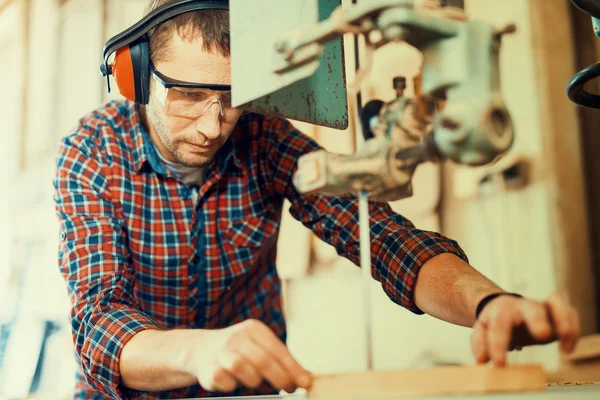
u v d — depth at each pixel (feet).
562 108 8.82
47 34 11.66
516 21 9.05
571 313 2.30
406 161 2.21
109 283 3.51
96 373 3.19
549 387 2.36
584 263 8.57
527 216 8.78
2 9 12.26
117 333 3.17
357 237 3.86
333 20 2.06
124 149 4.17
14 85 12.00
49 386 9.73
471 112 1.94
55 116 11.33
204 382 2.46
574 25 8.91
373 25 2.00
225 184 4.41
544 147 8.76
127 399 3.23
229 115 3.56
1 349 10.25
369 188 2.24
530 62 8.93
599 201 8.72
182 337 2.89
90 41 11.19
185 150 3.65
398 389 2.14
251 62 2.48
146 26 3.31
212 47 3.38
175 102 3.45
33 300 10.43
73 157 4.01
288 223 10.10
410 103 2.19
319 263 9.87
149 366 2.90
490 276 8.92
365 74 2.19
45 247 10.69
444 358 8.71
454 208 9.26
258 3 2.48
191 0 3.31
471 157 2.01
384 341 9.16
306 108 3.04
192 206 4.28
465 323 2.99
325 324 9.60
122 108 4.38
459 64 1.97
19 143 11.64
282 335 4.88
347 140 9.21
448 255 3.40
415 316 9.02
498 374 2.10
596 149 8.77
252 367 2.37
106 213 3.91
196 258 4.31
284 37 2.22
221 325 4.61
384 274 3.58
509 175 8.91
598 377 7.95
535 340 2.49
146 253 4.19
